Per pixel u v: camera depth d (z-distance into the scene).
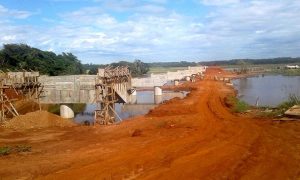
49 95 47.25
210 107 40.50
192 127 27.55
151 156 18.75
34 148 22.52
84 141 24.48
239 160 17.59
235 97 53.78
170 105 43.25
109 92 45.31
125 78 52.31
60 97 46.94
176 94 66.06
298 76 119.12
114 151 20.27
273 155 18.27
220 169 16.20
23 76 46.22
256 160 17.47
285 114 29.77
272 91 68.88
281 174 15.27
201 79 99.56
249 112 34.88
